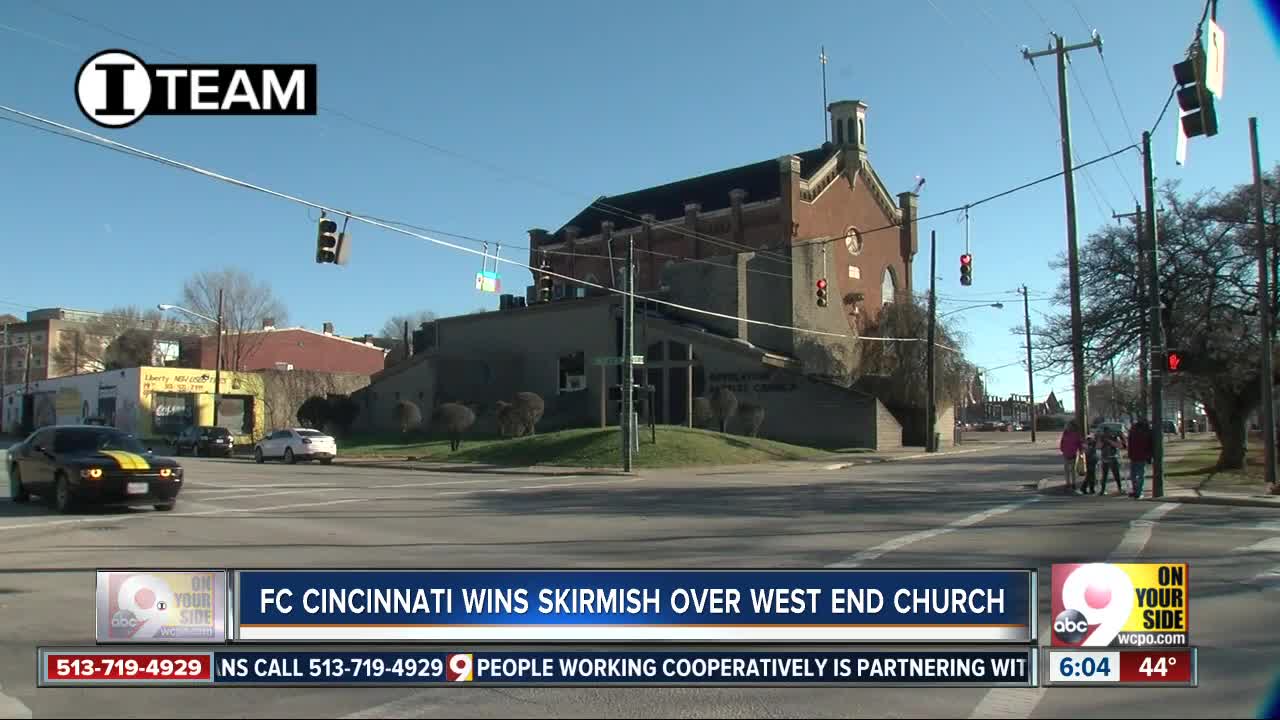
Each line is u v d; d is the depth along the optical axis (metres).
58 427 19.59
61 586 10.48
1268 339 24.03
